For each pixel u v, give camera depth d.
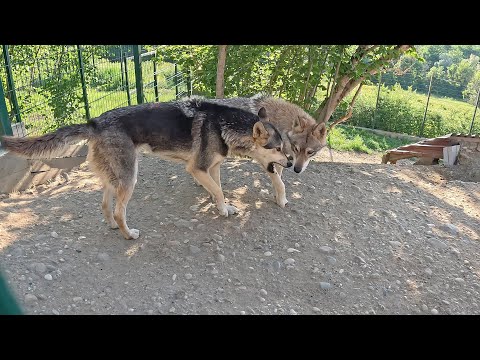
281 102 2.51
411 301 1.80
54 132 1.84
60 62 3.42
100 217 2.21
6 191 2.44
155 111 2.01
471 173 3.18
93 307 1.59
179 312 1.61
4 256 1.78
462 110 9.36
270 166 2.29
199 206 2.37
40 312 1.53
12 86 2.79
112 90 3.93
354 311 1.72
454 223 2.44
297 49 3.60
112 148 1.89
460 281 1.94
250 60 3.63
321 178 2.83
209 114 2.10
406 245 2.17
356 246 2.12
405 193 2.74
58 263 1.79
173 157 2.13
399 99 9.45
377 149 7.68
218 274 1.84
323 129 2.45
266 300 1.73
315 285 1.84
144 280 1.76
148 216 2.25
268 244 2.07
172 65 4.98
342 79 3.75
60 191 2.54
